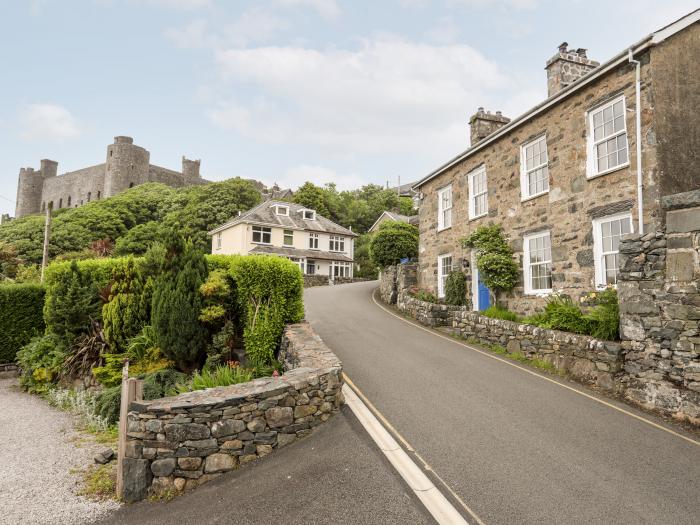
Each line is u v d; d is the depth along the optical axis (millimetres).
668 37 8797
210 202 47375
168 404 4996
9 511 4699
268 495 4508
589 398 7125
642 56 8953
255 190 52469
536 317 10039
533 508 4035
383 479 4594
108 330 9898
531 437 5578
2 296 12727
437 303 15078
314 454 5273
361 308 17531
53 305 10648
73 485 5348
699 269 6359
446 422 6051
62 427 7852
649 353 6895
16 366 12555
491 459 4988
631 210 9125
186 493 4828
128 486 4836
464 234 15359
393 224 24062
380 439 5508
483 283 13359
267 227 37562
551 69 12828
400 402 6824
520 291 12508
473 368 8812
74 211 54031
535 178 12305
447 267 16625
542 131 11898
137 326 9984
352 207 63375
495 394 7230
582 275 10383
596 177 10086
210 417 5082
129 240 44750
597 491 4324
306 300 19734
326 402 6234
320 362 6766
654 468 4805
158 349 9102
